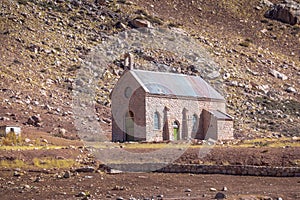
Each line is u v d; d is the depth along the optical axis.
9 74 105.00
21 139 69.38
